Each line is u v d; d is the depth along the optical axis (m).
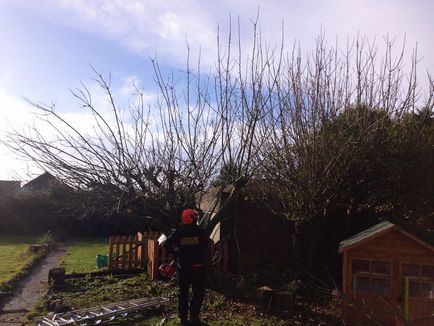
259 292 8.80
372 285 7.64
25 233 27.23
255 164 10.28
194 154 9.79
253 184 11.16
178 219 9.88
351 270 7.77
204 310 8.38
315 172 9.82
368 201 10.94
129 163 9.45
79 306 8.84
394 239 7.58
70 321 7.32
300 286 9.77
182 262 7.51
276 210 11.55
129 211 9.87
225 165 9.84
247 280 10.44
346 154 9.91
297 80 10.58
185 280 7.50
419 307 7.37
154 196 9.68
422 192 10.52
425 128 11.12
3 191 28.33
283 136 10.42
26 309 8.91
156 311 8.33
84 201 9.46
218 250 11.39
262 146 10.42
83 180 9.13
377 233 7.61
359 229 11.41
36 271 13.80
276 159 10.48
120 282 11.11
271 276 10.91
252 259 12.20
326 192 10.38
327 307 8.77
